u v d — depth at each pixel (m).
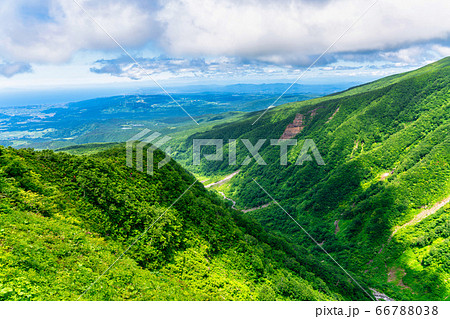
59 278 15.18
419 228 88.69
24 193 21.38
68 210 23.67
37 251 16.14
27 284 13.17
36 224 18.80
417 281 72.12
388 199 101.31
